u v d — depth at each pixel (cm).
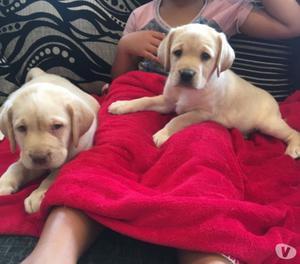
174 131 44
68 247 29
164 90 48
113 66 58
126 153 39
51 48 58
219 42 44
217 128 44
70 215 32
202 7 56
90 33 58
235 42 56
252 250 30
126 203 31
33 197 36
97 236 33
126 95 50
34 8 57
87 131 41
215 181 34
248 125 48
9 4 58
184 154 37
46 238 30
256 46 56
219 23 54
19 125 37
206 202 31
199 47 43
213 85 45
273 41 56
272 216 33
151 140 43
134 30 58
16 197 37
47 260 28
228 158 39
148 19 57
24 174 40
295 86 59
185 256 30
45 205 33
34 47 57
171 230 30
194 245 29
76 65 58
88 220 32
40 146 36
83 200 32
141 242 33
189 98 46
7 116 38
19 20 57
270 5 53
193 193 33
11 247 33
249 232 31
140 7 59
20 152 41
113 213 31
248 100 48
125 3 60
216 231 29
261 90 51
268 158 43
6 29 57
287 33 54
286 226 34
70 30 58
